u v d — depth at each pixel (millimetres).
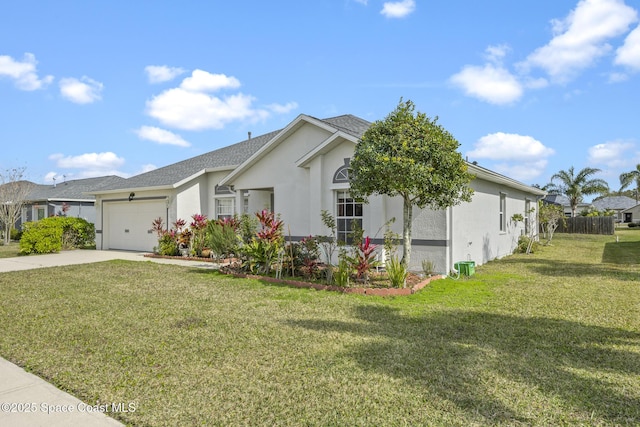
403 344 5074
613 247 19328
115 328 5855
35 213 27453
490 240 14062
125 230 19500
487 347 4965
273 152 14094
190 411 3459
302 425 3227
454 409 3451
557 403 3551
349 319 6277
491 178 13062
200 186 17812
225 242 12578
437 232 10438
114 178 29141
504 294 8094
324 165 11938
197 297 7969
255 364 4465
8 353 4895
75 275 10984
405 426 3197
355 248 9273
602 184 35562
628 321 6117
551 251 17578
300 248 10297
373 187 8438
